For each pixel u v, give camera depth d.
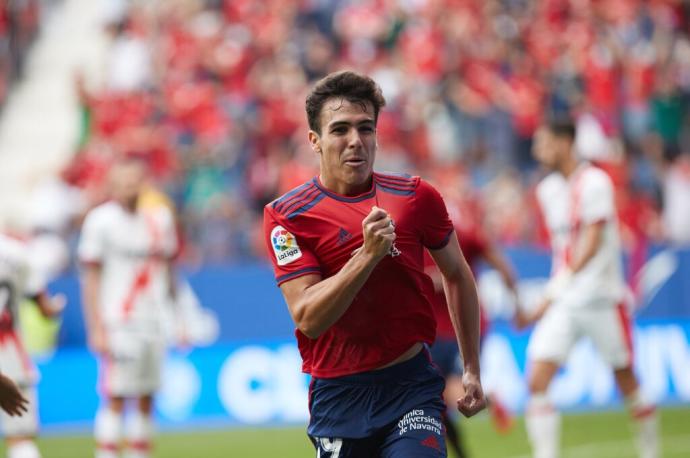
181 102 55.56
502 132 53.72
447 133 53.56
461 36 56.78
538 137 27.62
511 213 48.16
